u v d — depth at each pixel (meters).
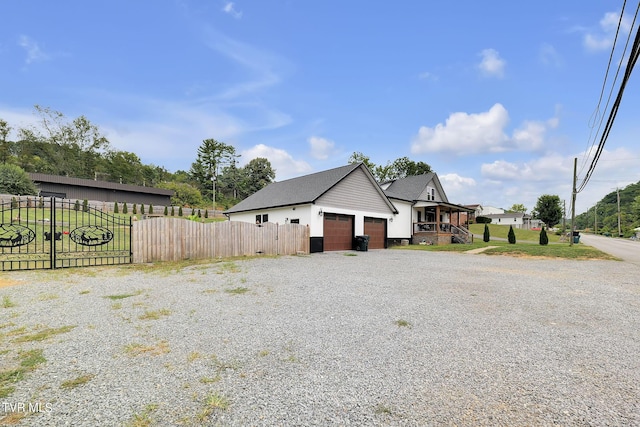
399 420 2.18
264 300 5.54
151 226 10.23
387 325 4.27
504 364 3.11
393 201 21.48
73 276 7.49
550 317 4.73
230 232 12.09
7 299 5.31
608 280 8.02
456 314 4.82
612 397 2.52
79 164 48.38
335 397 2.47
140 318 4.41
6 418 2.12
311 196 15.58
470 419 2.20
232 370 2.91
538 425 2.15
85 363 2.99
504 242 25.12
